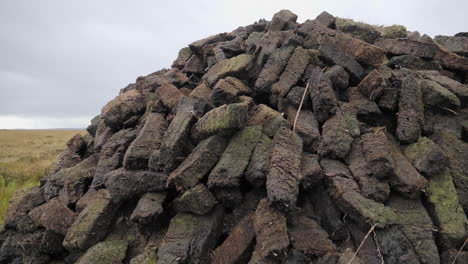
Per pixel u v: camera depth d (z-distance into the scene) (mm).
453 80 9094
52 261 8109
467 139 8070
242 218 6809
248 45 11289
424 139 7438
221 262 6121
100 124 11344
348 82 9070
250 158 7191
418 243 5906
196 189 6859
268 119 8078
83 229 7418
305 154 7344
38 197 9984
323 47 9555
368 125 8297
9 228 9297
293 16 12516
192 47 12664
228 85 9016
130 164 8023
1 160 28547
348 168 7062
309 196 6926
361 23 11633
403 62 9867
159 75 12062
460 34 11672
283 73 9352
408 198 6590
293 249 5789
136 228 7535
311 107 8555
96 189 8531
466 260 5742
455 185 7031
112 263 6777
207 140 7492
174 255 6242
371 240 5855
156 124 8867
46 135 62750
